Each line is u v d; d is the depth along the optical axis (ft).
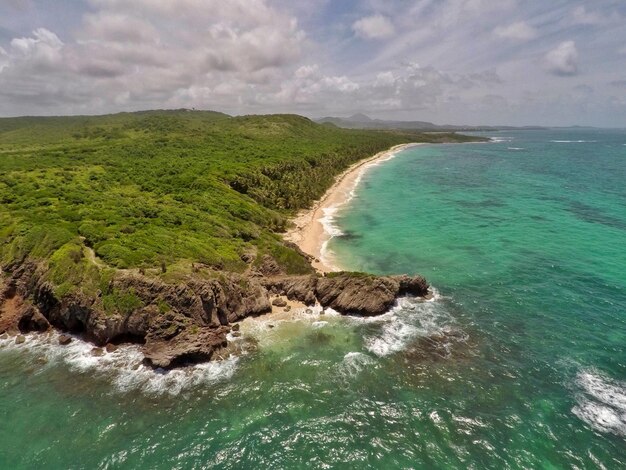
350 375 117.19
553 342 131.03
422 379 115.14
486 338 134.21
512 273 183.73
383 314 149.69
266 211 259.60
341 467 88.94
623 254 203.62
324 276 162.30
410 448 93.15
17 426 100.89
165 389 112.27
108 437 97.66
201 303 134.41
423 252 213.25
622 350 125.90
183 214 201.05
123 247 151.02
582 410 102.22
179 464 90.43
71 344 132.57
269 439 96.32
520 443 93.40
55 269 140.97
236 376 117.08
